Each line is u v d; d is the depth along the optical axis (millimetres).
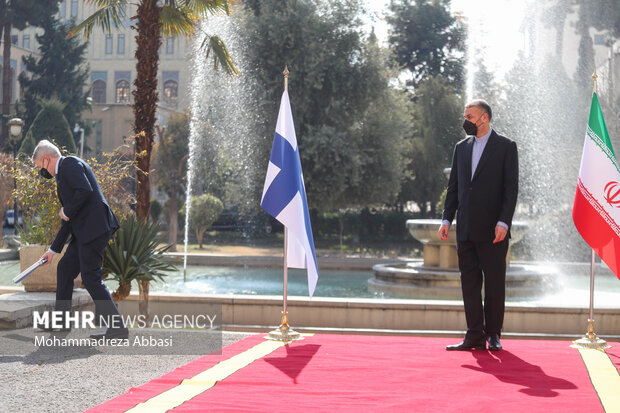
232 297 6574
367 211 29953
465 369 3945
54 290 6766
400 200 31859
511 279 10258
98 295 4969
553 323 6367
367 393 3305
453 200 4930
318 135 24625
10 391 3438
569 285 12234
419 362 4141
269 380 3580
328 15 26266
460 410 2977
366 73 26062
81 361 4227
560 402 3145
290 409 2969
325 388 3418
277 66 25250
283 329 5141
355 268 15711
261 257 16188
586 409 3016
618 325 6316
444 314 6398
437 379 3666
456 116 31531
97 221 4977
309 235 5270
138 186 8508
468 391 3385
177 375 3693
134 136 8156
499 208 4684
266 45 25047
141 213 8453
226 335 5293
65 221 5055
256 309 6539
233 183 26812
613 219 4871
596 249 4914
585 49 25922
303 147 25031
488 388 3455
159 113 48250
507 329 6395
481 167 4695
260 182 25703
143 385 3471
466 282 4730
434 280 10453
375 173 26906
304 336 5191
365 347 4695
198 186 31375
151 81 8688
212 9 9633
